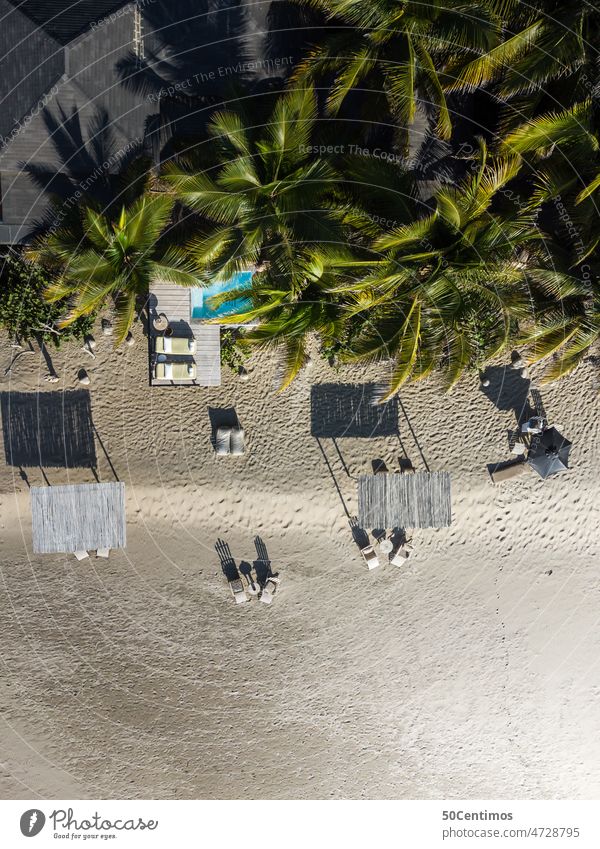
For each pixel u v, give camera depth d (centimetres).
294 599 1664
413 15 1201
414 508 1590
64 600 1622
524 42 1222
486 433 1662
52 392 1560
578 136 1239
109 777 1664
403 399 1647
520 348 1645
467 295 1370
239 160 1252
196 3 1396
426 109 1436
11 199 1398
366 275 1321
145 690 1652
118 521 1526
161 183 1383
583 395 1675
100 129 1393
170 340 1502
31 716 1631
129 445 1591
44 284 1480
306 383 1627
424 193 1468
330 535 1662
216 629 1655
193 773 1677
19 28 1340
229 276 1315
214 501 1625
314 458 1636
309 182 1262
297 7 1414
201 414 1605
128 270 1346
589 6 1186
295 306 1318
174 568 1634
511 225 1293
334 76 1409
